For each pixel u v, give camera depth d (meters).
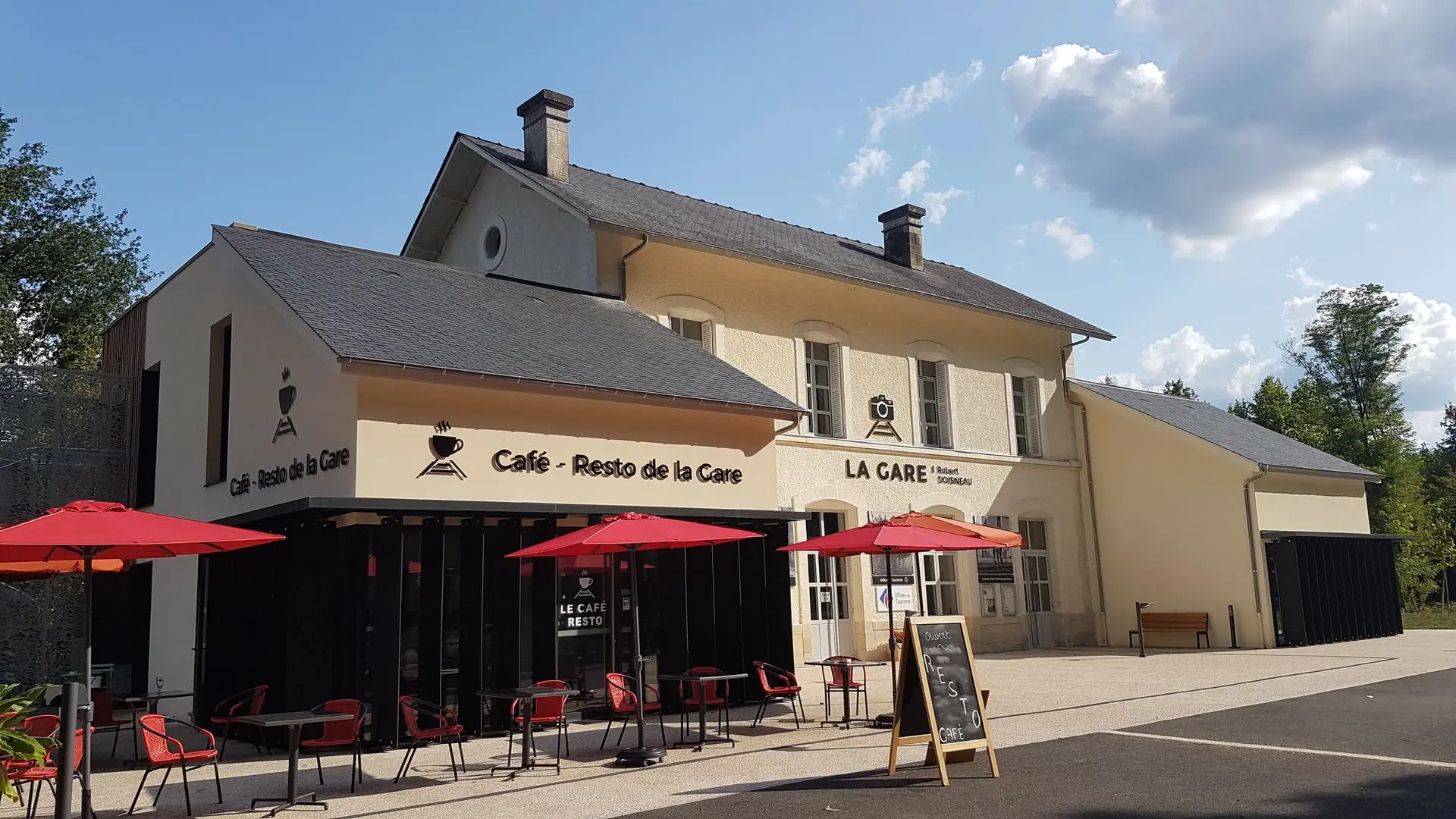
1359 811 6.92
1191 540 22.08
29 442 17.80
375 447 11.05
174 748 7.98
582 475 12.62
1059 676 16.25
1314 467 23.23
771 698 13.70
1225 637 21.38
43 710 10.50
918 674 8.43
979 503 21.80
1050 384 24.19
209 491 14.80
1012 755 9.23
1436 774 8.09
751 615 13.79
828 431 19.64
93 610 18.45
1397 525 40.56
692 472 13.71
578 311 15.67
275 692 11.31
